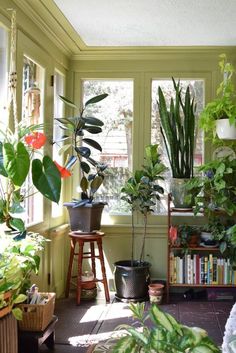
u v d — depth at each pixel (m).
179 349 0.96
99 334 2.96
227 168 3.48
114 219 4.11
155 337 1.00
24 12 2.86
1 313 1.98
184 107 3.75
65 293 3.84
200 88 4.09
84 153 3.41
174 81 3.78
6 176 1.99
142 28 3.44
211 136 3.89
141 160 4.11
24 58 2.92
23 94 2.88
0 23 2.47
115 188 4.14
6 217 2.18
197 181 3.59
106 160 4.15
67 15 3.15
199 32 3.53
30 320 2.45
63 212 4.05
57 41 3.64
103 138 4.15
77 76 4.17
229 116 3.45
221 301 3.76
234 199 3.59
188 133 3.75
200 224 4.05
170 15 3.14
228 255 3.72
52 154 3.53
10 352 2.04
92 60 4.14
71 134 3.98
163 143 4.11
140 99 4.11
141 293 3.73
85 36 3.66
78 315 3.35
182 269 3.76
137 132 4.11
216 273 3.74
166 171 4.07
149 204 3.69
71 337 2.91
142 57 4.09
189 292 3.85
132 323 3.15
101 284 4.10
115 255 4.12
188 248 3.71
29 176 2.97
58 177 2.04
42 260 3.36
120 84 4.17
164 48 3.97
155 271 4.09
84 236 3.54
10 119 2.60
